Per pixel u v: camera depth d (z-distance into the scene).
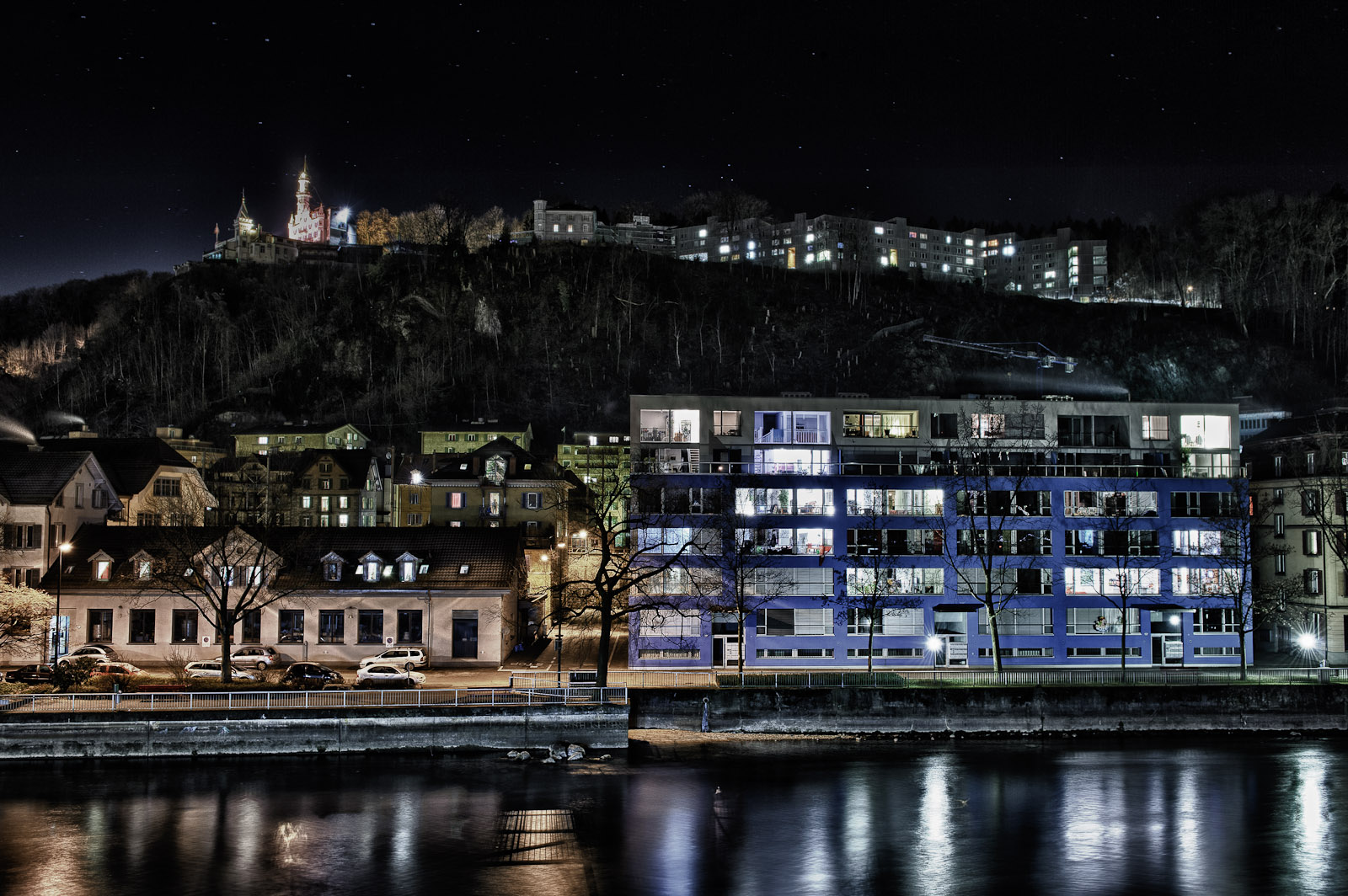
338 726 59.00
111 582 78.81
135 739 57.56
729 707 65.38
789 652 79.94
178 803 50.84
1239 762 60.28
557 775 56.16
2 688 61.97
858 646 80.38
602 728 61.28
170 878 41.41
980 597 75.81
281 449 180.62
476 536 84.62
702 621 79.19
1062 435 89.50
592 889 40.72
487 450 129.62
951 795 53.62
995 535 81.94
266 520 120.00
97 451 107.06
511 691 61.16
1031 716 66.44
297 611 79.06
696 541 79.19
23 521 81.31
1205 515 83.81
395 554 81.56
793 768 58.09
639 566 78.56
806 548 81.19
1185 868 43.69
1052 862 44.22
